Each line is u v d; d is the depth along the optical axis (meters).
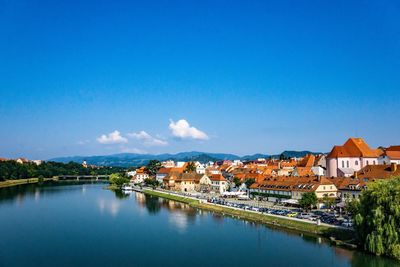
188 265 99.62
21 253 111.06
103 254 109.62
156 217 165.75
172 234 132.38
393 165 161.62
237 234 130.12
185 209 190.12
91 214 175.25
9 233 135.38
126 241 123.50
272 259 102.38
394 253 93.44
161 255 108.12
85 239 126.62
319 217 138.88
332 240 114.81
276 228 137.12
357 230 104.31
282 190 186.62
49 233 135.12
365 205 102.81
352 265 94.56
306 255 104.12
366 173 169.12
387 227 95.50
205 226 144.50
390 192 97.88
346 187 165.50
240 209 169.62
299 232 128.75
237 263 100.25
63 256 107.94
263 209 162.38
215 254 108.12
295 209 163.75
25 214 175.38
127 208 195.12
